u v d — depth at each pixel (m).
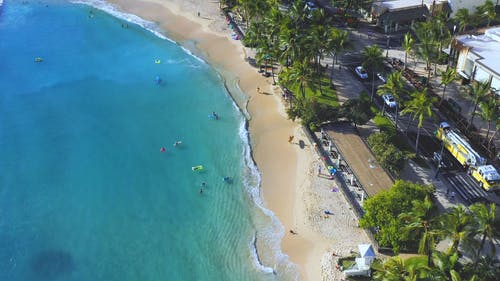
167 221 80.25
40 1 172.88
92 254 74.88
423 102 82.25
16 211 83.12
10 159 95.06
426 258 66.56
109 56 134.00
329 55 120.31
